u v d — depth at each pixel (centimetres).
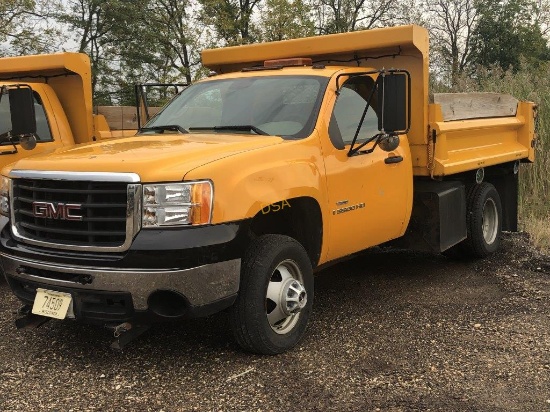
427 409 361
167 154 412
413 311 544
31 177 425
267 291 437
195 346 465
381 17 3503
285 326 459
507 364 424
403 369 419
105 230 399
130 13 2892
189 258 384
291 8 2834
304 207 472
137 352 455
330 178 488
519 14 3962
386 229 567
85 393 390
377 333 490
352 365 426
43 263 415
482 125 693
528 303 562
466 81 1270
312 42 630
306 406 367
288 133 492
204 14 2909
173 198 387
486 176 777
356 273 679
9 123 686
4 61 779
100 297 402
